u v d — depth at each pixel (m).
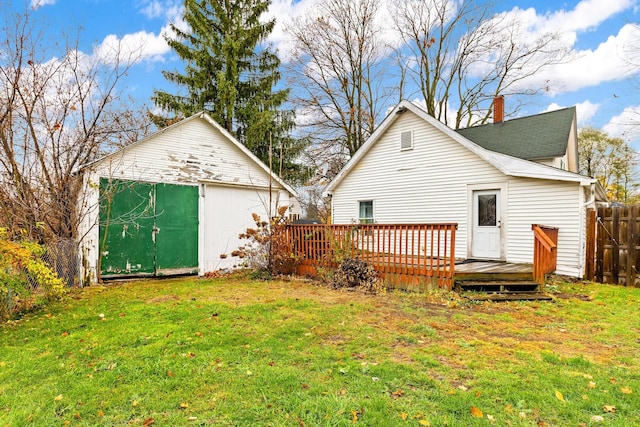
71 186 8.77
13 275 5.23
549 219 8.87
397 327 4.61
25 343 4.20
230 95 17.33
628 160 23.53
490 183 9.88
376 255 7.76
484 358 3.58
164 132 9.72
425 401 2.75
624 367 3.37
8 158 7.84
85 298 6.67
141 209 9.27
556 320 4.99
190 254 10.18
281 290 7.20
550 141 10.97
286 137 19.00
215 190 10.81
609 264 7.89
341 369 3.31
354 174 13.57
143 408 2.71
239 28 17.69
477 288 6.62
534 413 2.60
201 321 4.88
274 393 2.89
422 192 11.43
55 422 2.55
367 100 20.31
